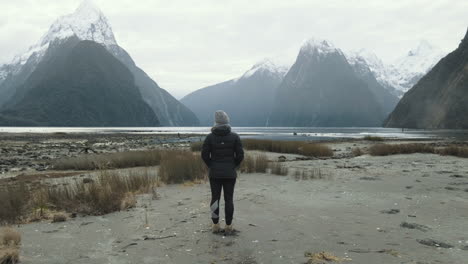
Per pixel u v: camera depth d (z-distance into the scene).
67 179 12.07
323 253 4.60
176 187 10.28
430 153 23.30
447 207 7.39
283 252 4.71
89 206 7.22
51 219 6.69
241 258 4.51
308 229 5.77
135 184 9.84
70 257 4.60
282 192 9.21
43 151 28.55
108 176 10.09
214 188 5.72
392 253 4.64
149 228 5.93
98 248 4.96
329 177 11.97
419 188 9.75
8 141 45.81
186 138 59.12
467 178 11.63
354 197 8.50
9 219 6.61
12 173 15.07
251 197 8.51
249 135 81.69
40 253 4.75
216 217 5.61
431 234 5.50
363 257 4.51
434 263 4.31
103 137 60.72
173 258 4.54
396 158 20.08
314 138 60.22
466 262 4.34
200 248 4.91
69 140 49.41
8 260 4.39
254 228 5.86
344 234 5.50
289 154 23.47
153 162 17.12
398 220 6.34
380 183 10.68
